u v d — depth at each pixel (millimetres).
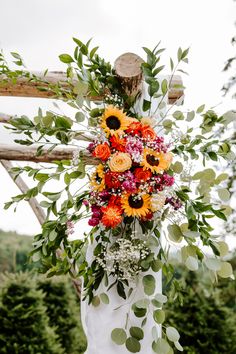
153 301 1626
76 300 7098
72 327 6695
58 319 6547
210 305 4902
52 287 6719
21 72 2020
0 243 12812
